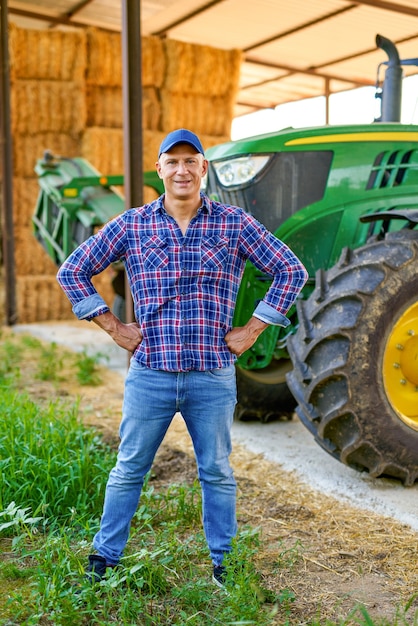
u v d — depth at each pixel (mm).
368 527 2920
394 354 3299
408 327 3291
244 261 2326
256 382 4449
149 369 2234
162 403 2248
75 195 6230
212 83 9570
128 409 2281
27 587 2381
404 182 3883
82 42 8836
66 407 4812
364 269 3203
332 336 3137
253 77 12391
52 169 6934
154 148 9336
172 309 2199
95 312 2236
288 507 3127
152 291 2201
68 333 8039
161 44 9180
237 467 3695
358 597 2359
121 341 2250
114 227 2244
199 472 2393
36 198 8984
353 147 3779
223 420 2283
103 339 7594
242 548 2471
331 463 3703
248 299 3807
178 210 2221
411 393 3346
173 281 2184
